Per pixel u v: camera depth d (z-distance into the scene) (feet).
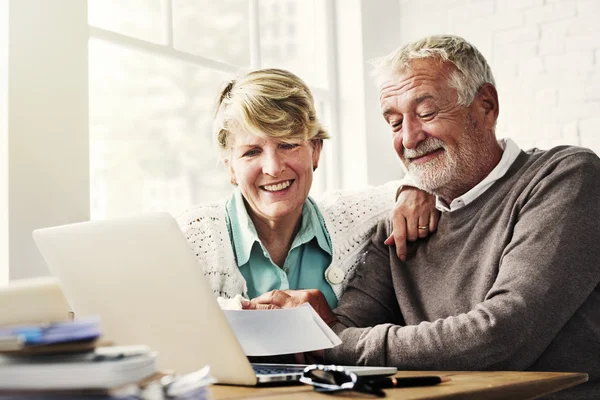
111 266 3.49
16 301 2.44
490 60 9.33
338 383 3.24
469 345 4.63
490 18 9.35
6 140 5.41
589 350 5.18
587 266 5.02
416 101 5.94
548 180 5.38
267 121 5.79
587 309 5.21
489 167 5.94
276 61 9.06
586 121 8.66
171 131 7.70
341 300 6.20
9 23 5.48
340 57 9.73
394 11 10.10
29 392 2.04
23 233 5.44
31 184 5.54
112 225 3.43
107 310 3.60
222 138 6.18
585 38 8.70
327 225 6.43
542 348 4.81
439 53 5.93
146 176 7.44
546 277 4.89
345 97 9.70
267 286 6.07
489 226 5.69
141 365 2.15
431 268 5.96
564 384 3.77
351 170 9.63
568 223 5.10
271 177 5.90
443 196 6.09
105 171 7.06
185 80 7.86
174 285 3.35
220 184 8.26
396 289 6.10
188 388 2.44
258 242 6.13
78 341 2.16
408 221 6.14
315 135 6.19
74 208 5.84
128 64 7.24
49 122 5.71
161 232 3.28
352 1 9.64
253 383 3.45
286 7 9.29
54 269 3.71
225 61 8.38
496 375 3.89
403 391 3.20
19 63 5.52
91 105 6.90
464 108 5.89
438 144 5.91
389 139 9.93
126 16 7.22
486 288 5.48
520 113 9.11
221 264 6.02
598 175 5.36
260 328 4.10
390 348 4.82
